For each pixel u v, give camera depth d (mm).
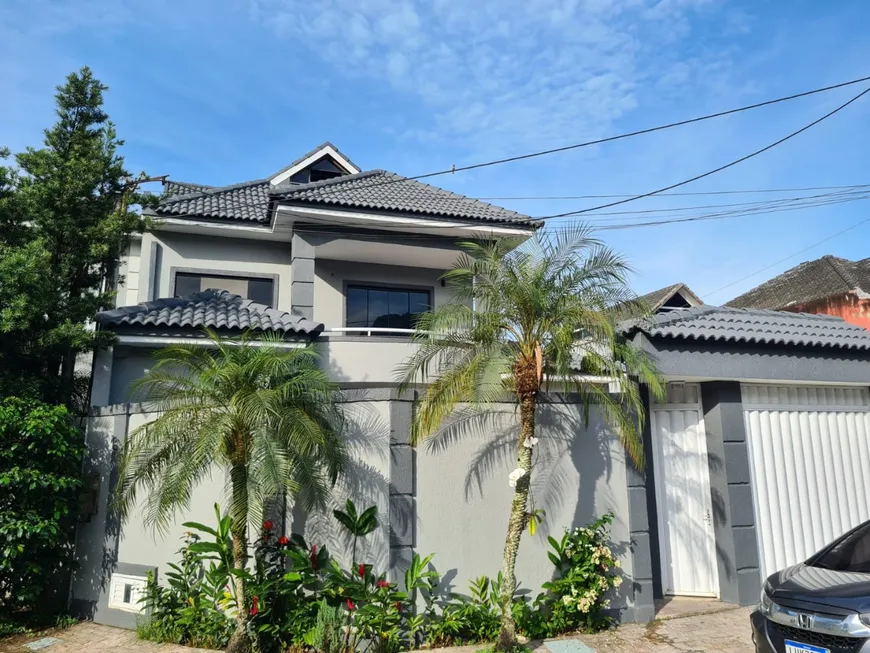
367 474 7266
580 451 8047
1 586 7809
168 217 12281
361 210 11812
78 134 9617
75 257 9305
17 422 7535
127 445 7199
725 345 9086
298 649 6559
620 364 7668
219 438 6199
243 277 13266
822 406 10016
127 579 7805
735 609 8406
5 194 9016
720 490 8992
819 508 9539
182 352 7352
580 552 7500
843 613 5000
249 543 7184
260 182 16062
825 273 20594
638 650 6867
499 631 6727
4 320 7848
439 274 14289
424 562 6957
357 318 13680
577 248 7156
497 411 7867
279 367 6922
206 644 6988
